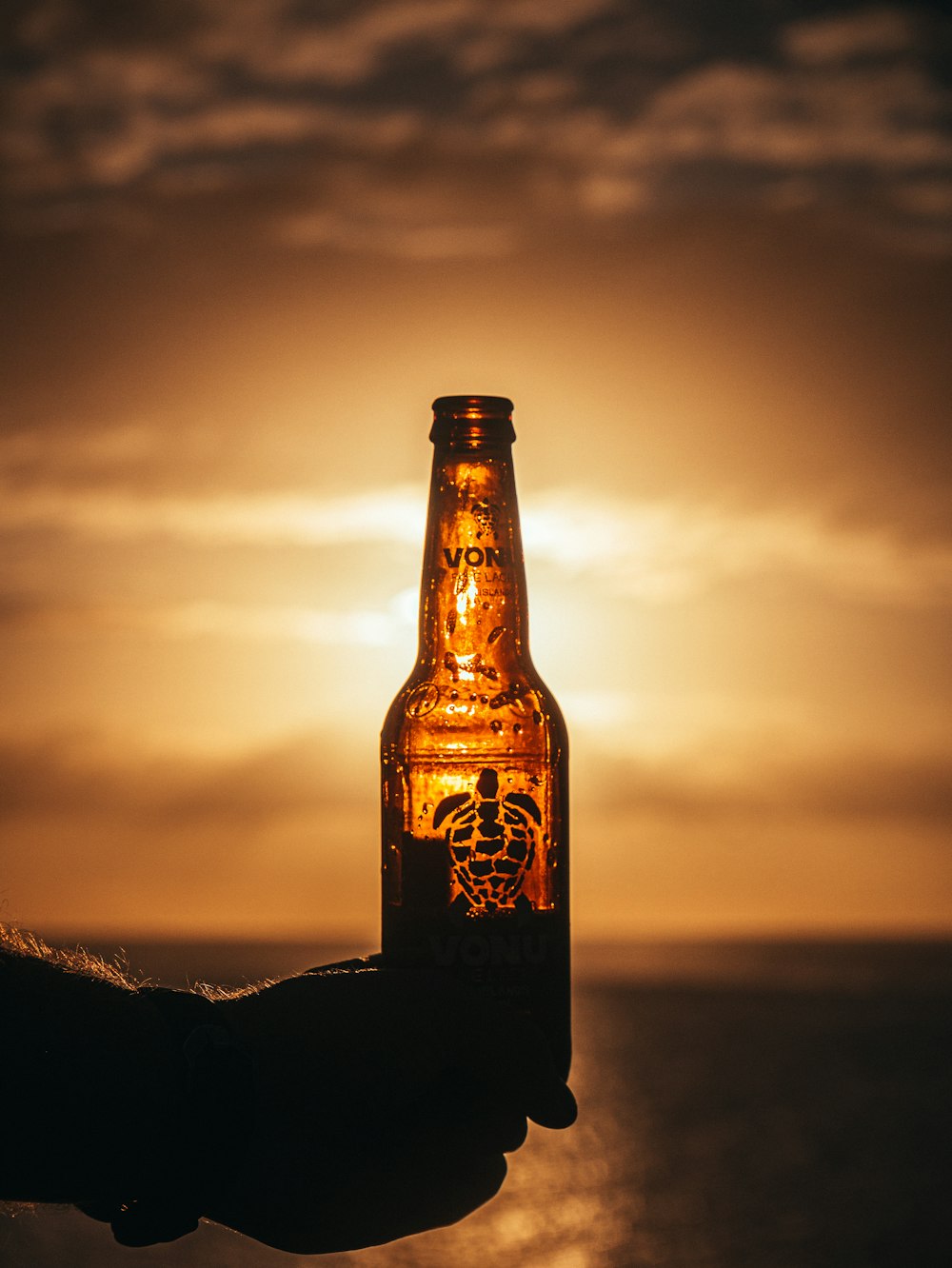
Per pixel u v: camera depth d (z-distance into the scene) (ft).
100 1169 4.23
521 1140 4.61
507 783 5.24
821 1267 103.76
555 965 4.93
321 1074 4.48
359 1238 4.57
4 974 4.35
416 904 4.92
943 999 454.81
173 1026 4.41
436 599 5.37
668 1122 179.52
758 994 487.20
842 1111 187.01
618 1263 107.96
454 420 5.41
